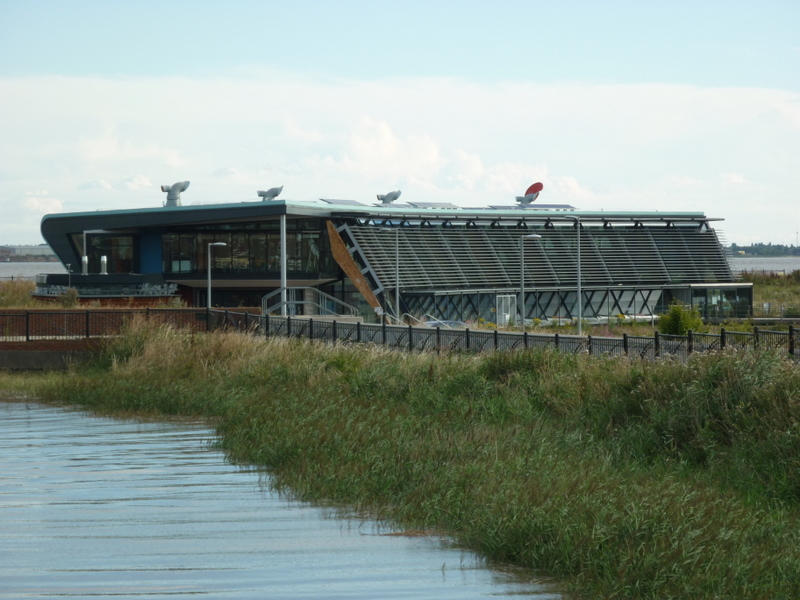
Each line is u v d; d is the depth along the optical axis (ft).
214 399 148.15
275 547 70.38
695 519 65.05
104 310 249.55
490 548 67.05
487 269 477.77
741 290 547.49
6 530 75.77
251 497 86.99
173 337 195.93
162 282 454.81
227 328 241.76
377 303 433.89
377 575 63.21
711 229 569.23
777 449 82.74
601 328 432.66
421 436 104.99
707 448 88.69
